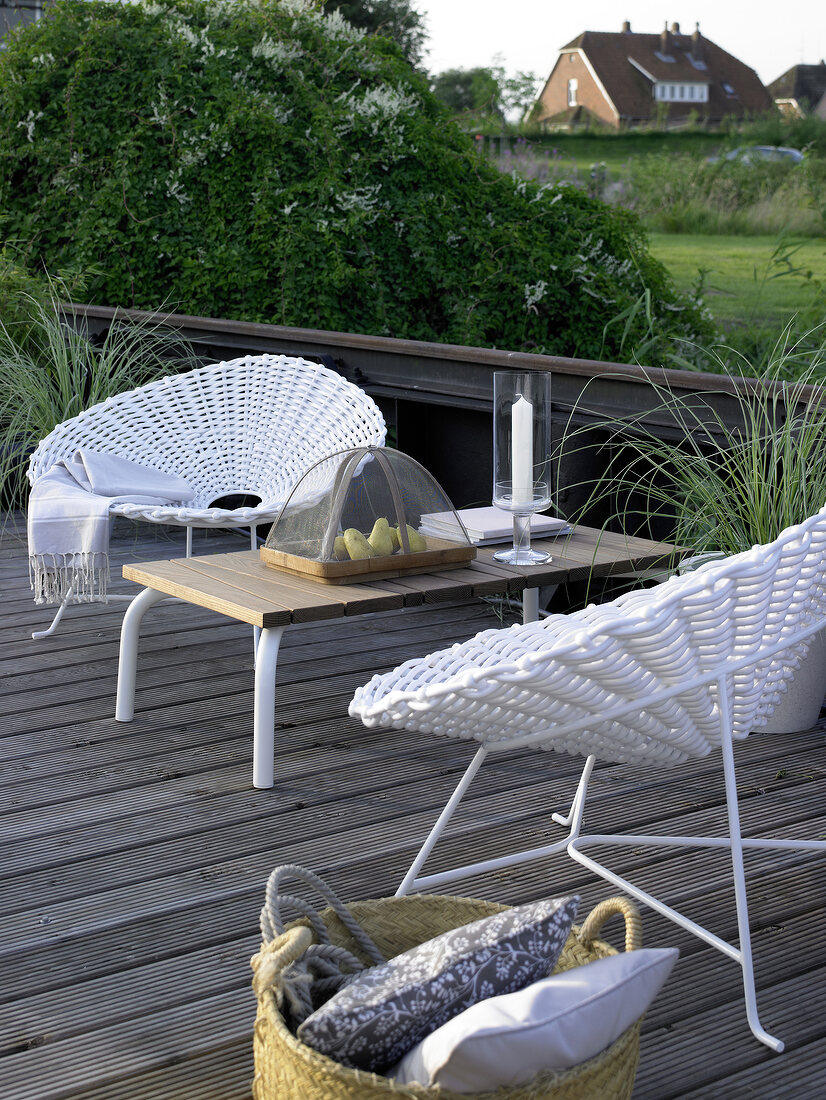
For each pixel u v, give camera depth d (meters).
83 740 2.84
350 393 3.62
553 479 3.69
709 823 2.40
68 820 2.42
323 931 1.54
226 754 2.75
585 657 1.53
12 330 5.62
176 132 6.86
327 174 6.84
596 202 7.59
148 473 3.46
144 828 2.38
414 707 1.58
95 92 6.96
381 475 2.60
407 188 7.18
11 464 5.17
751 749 2.80
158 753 2.76
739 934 1.89
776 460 2.78
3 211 7.11
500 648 1.77
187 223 6.89
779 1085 1.61
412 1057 1.28
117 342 5.50
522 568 2.53
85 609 3.94
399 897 1.66
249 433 3.76
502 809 2.48
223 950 1.94
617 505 3.76
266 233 6.77
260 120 6.74
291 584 2.53
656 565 2.59
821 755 2.75
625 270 7.43
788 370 3.38
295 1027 1.40
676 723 1.77
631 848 2.29
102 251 6.85
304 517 2.66
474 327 7.01
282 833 2.36
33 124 7.00
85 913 2.06
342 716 3.00
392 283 7.07
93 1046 1.69
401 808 2.48
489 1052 1.18
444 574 2.53
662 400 3.46
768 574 1.62
